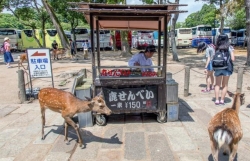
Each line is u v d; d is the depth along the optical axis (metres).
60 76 10.72
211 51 7.23
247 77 9.95
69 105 3.76
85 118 4.75
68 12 24.05
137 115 5.38
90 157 3.65
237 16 37.22
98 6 4.27
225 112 3.18
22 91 6.64
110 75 4.84
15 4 25.47
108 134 4.45
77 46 29.41
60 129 4.75
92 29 4.53
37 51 6.64
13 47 29.06
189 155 3.65
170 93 4.86
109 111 3.72
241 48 29.83
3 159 3.64
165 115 4.88
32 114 5.68
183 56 21.39
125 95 4.69
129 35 20.47
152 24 5.95
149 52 5.54
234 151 2.91
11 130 4.73
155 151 3.79
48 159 3.61
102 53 24.67
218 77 5.93
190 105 6.14
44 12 25.86
